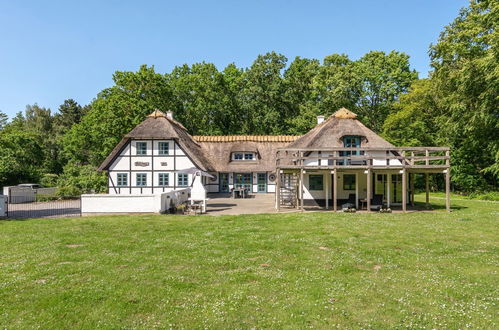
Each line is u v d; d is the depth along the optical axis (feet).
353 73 130.31
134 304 19.75
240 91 158.81
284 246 33.68
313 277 24.17
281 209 68.85
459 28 97.66
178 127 109.50
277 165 65.82
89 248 33.27
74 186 103.50
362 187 76.02
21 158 141.79
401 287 22.34
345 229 43.16
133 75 123.65
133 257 29.73
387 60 139.54
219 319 17.81
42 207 73.20
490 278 24.00
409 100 121.39
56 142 176.45
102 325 17.29
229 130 159.02
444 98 99.71
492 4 81.46
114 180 95.50
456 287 22.21
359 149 61.98
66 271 25.75
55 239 37.78
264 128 153.99
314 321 17.58
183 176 95.50
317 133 79.00
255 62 152.97
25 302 20.11
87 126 135.64
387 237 38.19
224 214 60.03
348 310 18.85
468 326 17.06
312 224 47.21
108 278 24.09
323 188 75.97
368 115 144.66
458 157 104.73
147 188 95.55
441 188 123.24
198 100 140.87
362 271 25.79
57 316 18.33
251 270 25.93
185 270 25.95
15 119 219.82
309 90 155.43
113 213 60.03
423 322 17.51
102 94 127.13
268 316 18.17
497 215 56.29
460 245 34.22
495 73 74.28
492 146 90.43
